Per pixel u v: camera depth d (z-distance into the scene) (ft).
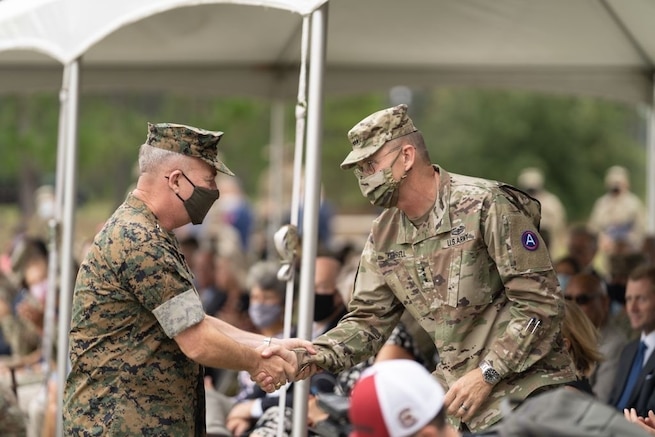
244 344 21.67
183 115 103.04
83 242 48.96
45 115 96.99
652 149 53.47
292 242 24.91
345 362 22.85
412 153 21.57
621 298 39.63
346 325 23.16
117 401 20.53
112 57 48.73
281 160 58.80
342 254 46.06
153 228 20.72
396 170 21.44
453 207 21.58
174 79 50.72
